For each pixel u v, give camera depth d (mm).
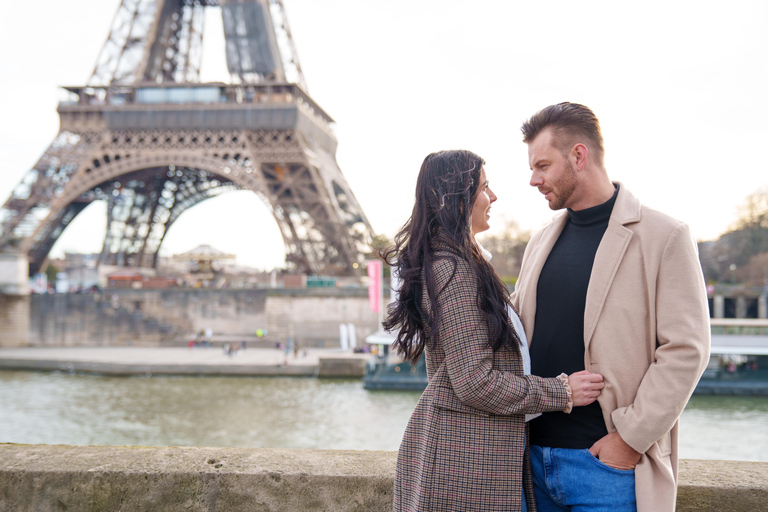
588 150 3125
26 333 66938
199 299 67312
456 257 2871
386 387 40469
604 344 2967
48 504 3904
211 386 43281
